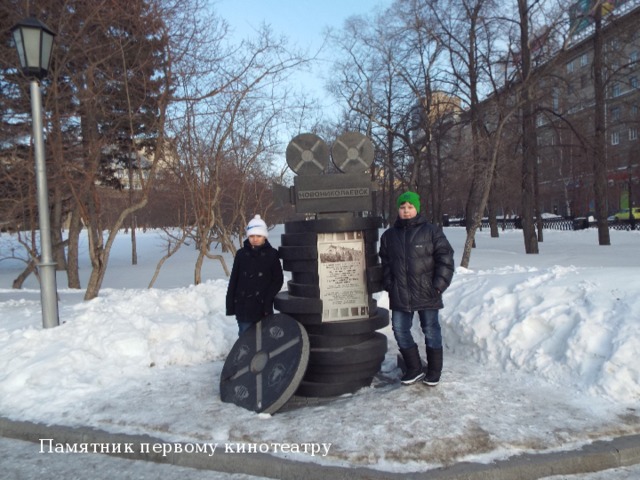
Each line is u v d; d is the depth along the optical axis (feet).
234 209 52.85
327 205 16.98
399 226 16.46
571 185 164.45
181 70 33.04
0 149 36.17
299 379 14.92
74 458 13.25
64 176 32.89
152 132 35.58
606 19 61.93
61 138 33.19
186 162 37.93
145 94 31.19
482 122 58.39
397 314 16.39
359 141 17.80
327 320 16.60
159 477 12.10
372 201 17.28
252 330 17.08
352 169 17.72
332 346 16.43
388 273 16.38
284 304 16.78
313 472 11.41
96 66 32.58
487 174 48.83
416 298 15.88
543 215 171.32
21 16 34.09
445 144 103.65
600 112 72.33
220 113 36.45
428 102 71.87
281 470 11.71
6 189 36.19
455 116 86.22
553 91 61.82
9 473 12.50
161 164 41.19
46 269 21.29
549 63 50.29
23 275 45.42
